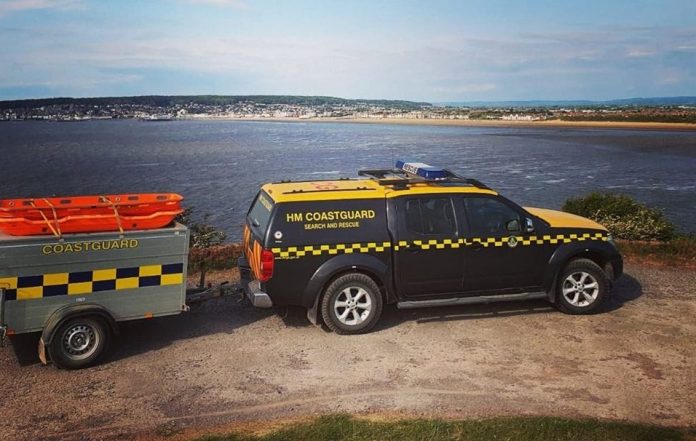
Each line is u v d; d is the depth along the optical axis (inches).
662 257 441.7
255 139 5014.8
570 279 314.2
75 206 254.7
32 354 267.1
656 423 202.2
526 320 307.0
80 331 250.2
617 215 576.1
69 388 232.4
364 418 205.0
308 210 285.6
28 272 241.6
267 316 318.0
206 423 204.2
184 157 3004.4
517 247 306.2
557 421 196.1
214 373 245.9
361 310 291.1
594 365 250.2
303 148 3659.0
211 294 300.5
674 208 1289.4
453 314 317.1
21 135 5944.9
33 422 205.3
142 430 199.8
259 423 203.5
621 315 314.0
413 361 256.1
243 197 1555.1
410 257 293.4
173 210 274.1
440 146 3764.8
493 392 225.9
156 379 240.4
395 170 352.2
